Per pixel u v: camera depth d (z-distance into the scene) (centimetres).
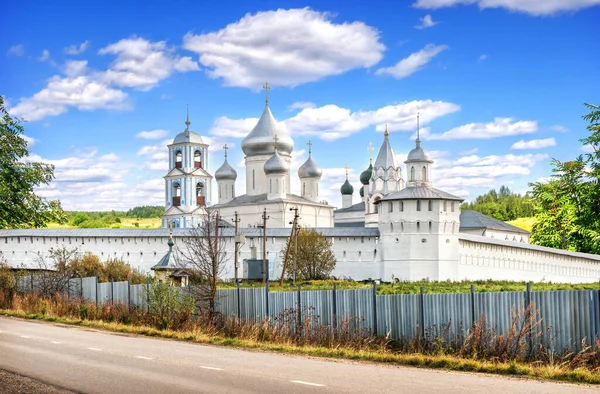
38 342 2614
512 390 1664
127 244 8362
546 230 10975
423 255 8281
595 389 1716
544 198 10519
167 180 12381
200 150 12500
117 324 3422
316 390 1620
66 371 1903
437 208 8281
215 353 2386
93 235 8344
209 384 1700
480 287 6756
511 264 9375
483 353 2250
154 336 3072
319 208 11406
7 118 4653
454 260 8375
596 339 2098
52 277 4569
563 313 2206
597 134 4566
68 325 3528
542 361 2161
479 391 1641
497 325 2333
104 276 5988
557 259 10088
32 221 4994
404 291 5822
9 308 4400
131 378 1789
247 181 11800
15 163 4719
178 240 8244
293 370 1958
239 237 6875
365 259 8644
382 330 2619
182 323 3256
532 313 2225
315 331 2728
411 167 9819
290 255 8325
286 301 2959
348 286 6638
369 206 11375
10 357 2177
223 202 12488
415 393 1596
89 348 2447
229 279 8288
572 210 5356
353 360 2297
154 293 3428
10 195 4703
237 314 3173
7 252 8325
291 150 11806
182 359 2183
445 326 2439
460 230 11725
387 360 2280
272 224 10762
